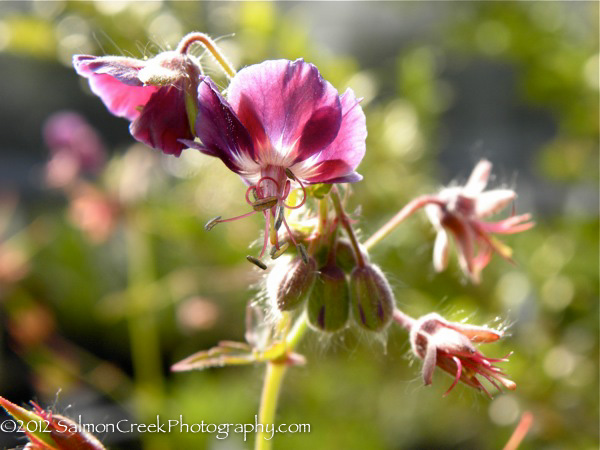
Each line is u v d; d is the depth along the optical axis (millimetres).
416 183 312
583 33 352
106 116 483
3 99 464
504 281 301
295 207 157
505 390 284
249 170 153
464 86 494
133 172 304
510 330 297
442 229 195
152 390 301
